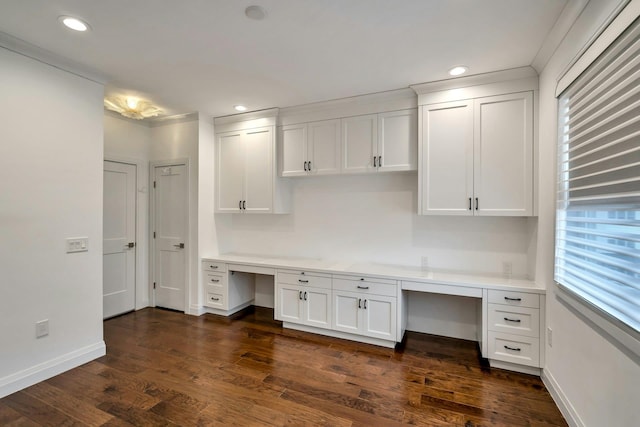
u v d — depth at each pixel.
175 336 3.17
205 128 3.83
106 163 3.64
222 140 3.92
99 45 2.21
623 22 1.27
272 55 2.34
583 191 1.74
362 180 3.54
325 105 3.32
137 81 2.80
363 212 3.53
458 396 2.15
